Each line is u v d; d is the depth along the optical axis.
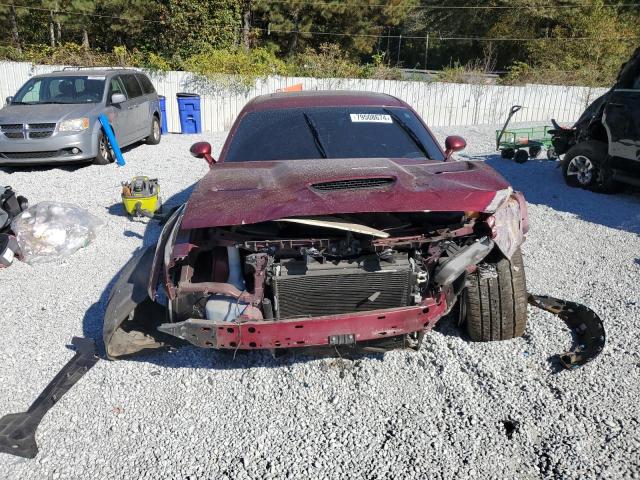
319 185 3.31
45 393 3.44
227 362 3.75
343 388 3.41
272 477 2.73
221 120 17.58
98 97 11.02
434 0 41.44
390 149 4.24
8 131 9.92
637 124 7.23
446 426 3.04
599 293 4.59
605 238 6.05
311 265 3.04
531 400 3.20
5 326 4.36
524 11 33.34
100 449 2.99
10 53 23.03
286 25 29.66
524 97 18.56
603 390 3.24
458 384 3.37
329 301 3.10
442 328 3.97
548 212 7.14
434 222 3.32
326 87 18.34
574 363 3.45
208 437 3.04
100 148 10.65
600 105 8.45
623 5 32.44
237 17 23.75
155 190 6.96
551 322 3.98
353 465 2.79
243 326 2.94
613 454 2.77
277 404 3.29
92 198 8.22
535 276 5.01
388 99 4.93
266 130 4.46
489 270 3.52
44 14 28.33
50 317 4.49
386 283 3.10
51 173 10.02
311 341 3.00
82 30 28.39
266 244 3.09
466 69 23.02
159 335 3.71
